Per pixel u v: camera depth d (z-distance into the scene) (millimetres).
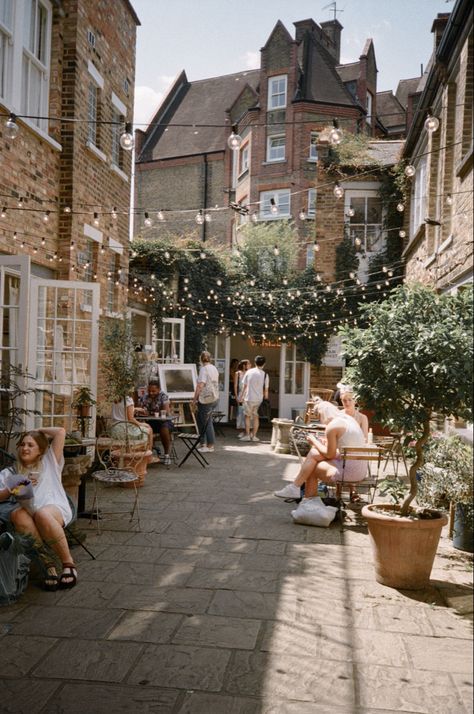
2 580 4672
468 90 8328
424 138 12109
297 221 26562
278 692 3516
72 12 10055
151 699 3428
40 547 4949
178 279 16641
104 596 4883
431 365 4797
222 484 9336
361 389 5250
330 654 3977
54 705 3357
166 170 32719
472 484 6047
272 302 17891
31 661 3834
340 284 17031
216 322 17844
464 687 3592
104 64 11508
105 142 11672
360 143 17203
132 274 15414
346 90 28172
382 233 16875
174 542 6312
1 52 8422
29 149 9117
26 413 7516
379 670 3779
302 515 6992
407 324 5082
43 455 5527
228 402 19016
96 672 3713
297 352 18516
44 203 9672
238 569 5531
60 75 10047
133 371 10023
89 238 11188
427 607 4742
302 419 12938
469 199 7754
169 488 8969
